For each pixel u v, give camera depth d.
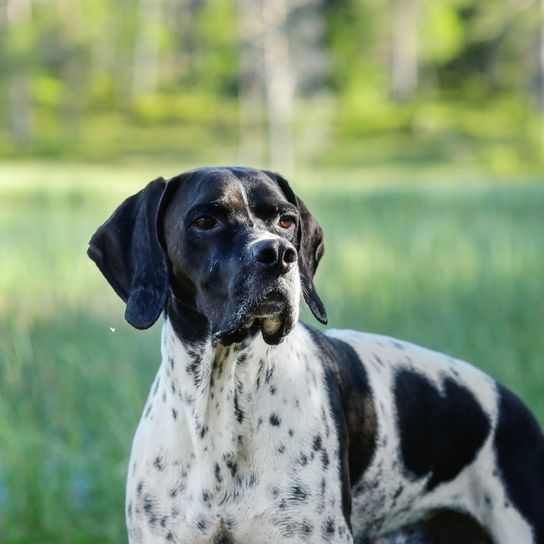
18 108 84.38
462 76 96.56
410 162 69.06
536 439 7.06
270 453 6.01
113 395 10.23
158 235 6.19
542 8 85.38
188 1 107.12
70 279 15.45
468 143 71.88
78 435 9.68
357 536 6.75
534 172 63.62
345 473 6.25
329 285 14.84
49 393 10.43
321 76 90.56
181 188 6.14
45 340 11.95
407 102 91.50
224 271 5.77
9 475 9.20
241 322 5.65
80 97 91.31
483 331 12.62
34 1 91.50
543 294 14.85
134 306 6.06
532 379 11.11
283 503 5.99
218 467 6.00
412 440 6.73
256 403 5.99
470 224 21.58
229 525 6.02
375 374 6.74
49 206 32.62
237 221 5.92
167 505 6.11
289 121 79.75
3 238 21.77
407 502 6.83
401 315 13.45
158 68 102.62
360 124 80.06
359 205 28.19
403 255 16.94
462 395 6.97
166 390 6.19
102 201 34.69
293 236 6.13
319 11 92.31
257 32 81.69
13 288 14.73
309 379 6.21
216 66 91.94
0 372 10.98
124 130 83.62
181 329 6.07
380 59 97.38
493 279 15.32
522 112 75.25
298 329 6.44
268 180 6.14
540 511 6.86
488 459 6.95
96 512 9.03
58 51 90.75
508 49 93.50
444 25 94.88
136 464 6.26
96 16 92.56
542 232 20.83
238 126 82.62
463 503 6.98
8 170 59.94
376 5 94.56
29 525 8.95
